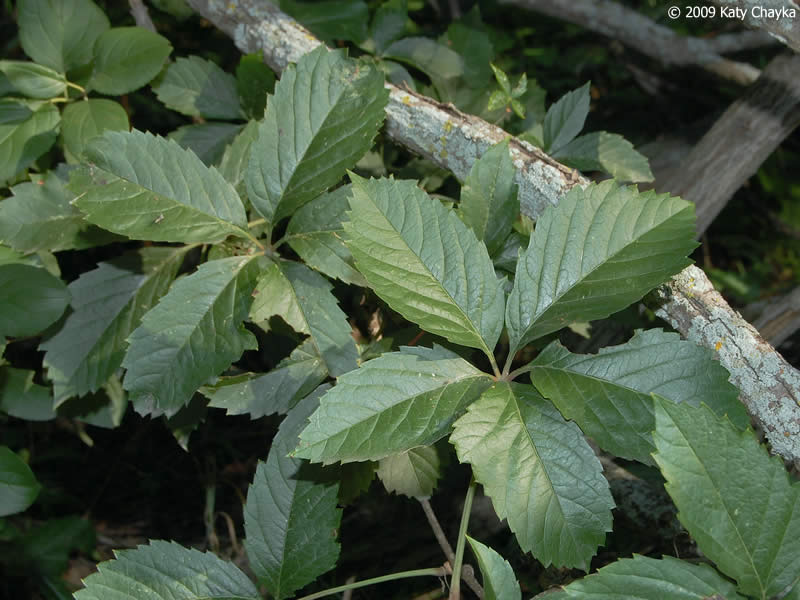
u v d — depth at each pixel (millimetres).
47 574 795
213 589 458
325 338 484
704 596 379
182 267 703
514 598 385
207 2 647
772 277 1168
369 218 436
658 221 442
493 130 541
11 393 588
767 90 713
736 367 468
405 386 425
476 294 439
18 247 539
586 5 991
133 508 915
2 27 973
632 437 419
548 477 415
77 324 549
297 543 470
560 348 444
